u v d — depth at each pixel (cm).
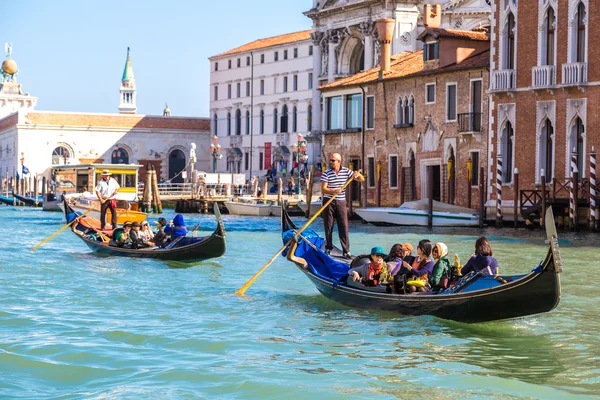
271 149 10831
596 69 4284
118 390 1369
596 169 4281
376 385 1403
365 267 2011
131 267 2762
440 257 1892
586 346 1669
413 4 8100
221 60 11844
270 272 2684
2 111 14662
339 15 8706
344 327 1820
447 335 1745
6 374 1454
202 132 11950
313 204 5934
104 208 3584
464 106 5144
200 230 4691
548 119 4512
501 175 4469
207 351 1616
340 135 6309
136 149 11556
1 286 2336
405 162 5678
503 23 4697
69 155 11262
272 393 1358
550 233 1652
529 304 1719
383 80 5822
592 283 2419
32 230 4662
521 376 1466
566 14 4378
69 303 2092
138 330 1775
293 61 10588
